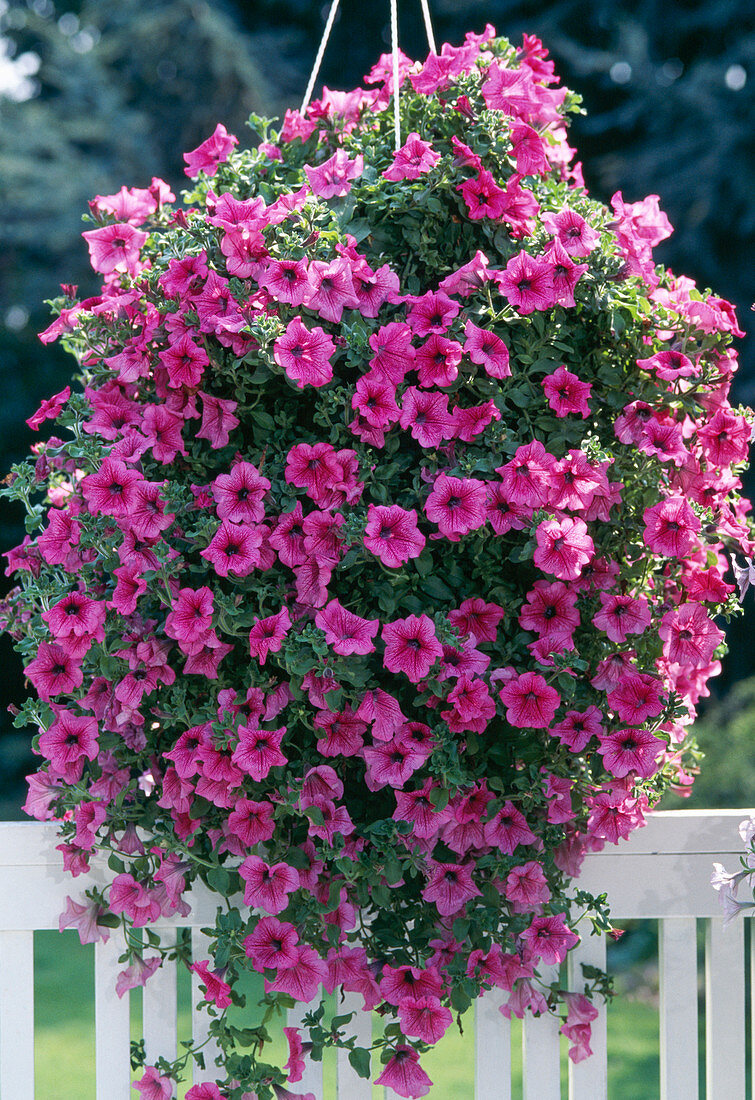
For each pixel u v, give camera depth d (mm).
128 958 1677
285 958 1525
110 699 1645
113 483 1553
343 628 1500
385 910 1644
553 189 1783
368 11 7102
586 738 1591
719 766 3922
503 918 1621
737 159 6109
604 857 1781
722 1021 1797
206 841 1673
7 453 7773
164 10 7305
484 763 1620
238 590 1601
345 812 1548
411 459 1638
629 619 1621
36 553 1765
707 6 6270
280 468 1601
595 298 1609
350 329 1553
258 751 1498
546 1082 1773
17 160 7395
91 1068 3434
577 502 1564
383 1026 1960
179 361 1568
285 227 1631
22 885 1733
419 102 1779
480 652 1570
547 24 6477
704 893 1793
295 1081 1604
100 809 1617
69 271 7633
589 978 1768
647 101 6254
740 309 6344
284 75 7430
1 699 7504
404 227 1678
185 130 7637
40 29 7805
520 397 1615
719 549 1781
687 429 1711
